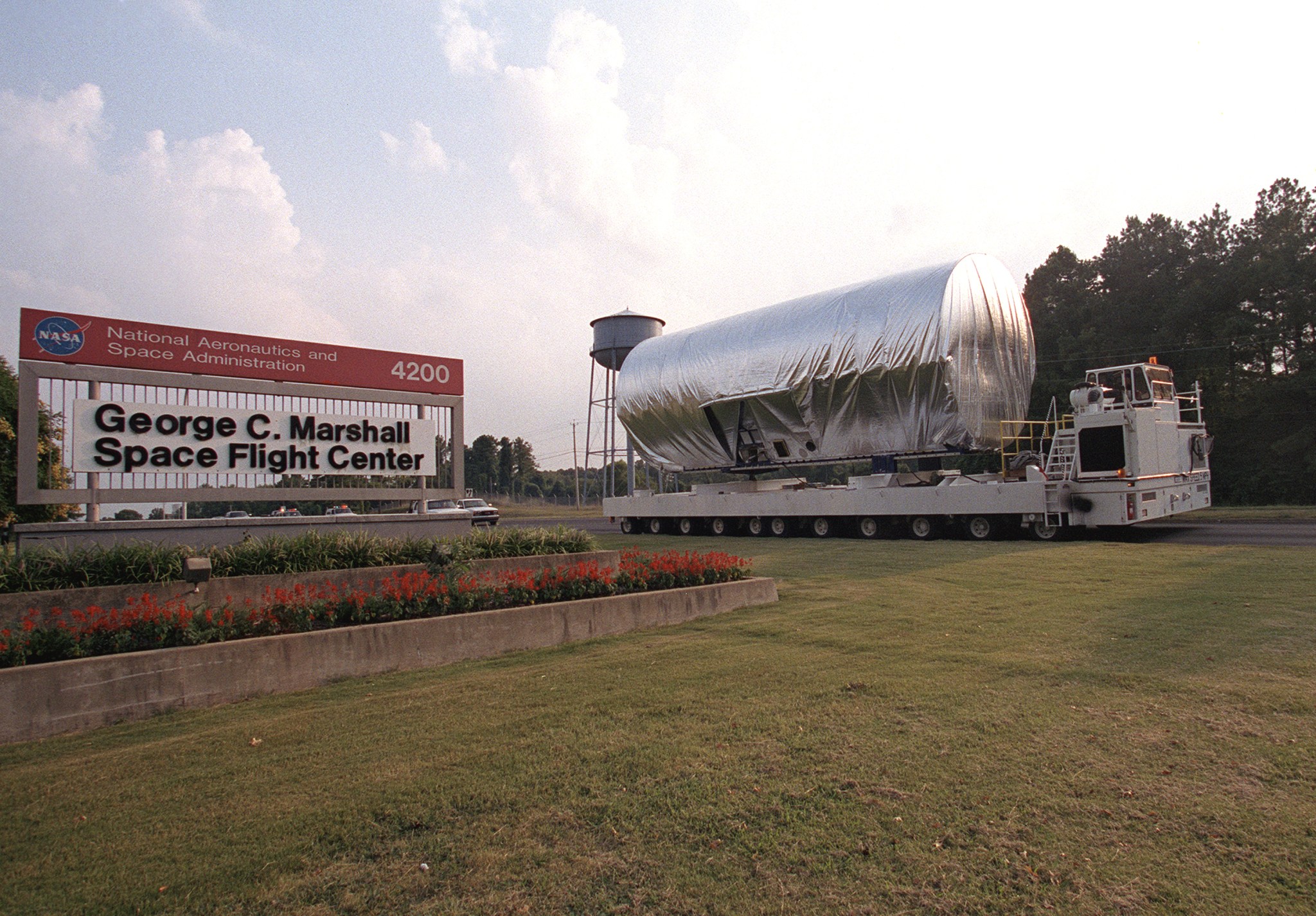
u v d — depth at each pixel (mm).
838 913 3289
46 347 11828
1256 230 41281
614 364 40875
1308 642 7344
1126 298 43438
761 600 11031
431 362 15414
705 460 30297
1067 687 6234
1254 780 4371
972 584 12031
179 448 12836
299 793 4656
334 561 11445
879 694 6219
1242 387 40938
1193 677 6336
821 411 25141
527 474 103312
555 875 3656
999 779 4512
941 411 22469
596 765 4941
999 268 24031
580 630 9070
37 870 3826
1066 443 19703
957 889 3424
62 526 11727
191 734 5898
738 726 5590
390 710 6285
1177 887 3371
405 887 3590
